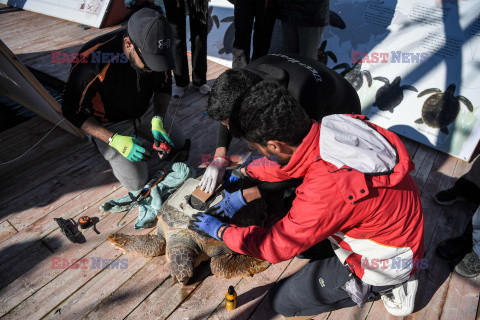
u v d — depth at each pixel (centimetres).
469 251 211
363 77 331
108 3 555
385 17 302
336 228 113
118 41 183
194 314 188
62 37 524
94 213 245
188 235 194
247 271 202
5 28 554
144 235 218
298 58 183
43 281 201
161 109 243
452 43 276
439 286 206
